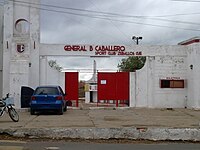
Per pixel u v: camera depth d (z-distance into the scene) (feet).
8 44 87.40
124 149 38.99
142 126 52.31
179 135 46.78
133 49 91.45
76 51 90.07
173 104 91.76
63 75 91.56
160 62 91.86
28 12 88.89
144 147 40.81
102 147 40.32
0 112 59.21
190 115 72.59
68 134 46.14
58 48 89.86
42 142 43.55
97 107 91.20
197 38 87.81
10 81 85.25
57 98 71.26
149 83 91.97
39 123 55.67
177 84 91.81
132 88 92.07
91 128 47.29
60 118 63.87
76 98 91.86
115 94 92.58
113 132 46.52
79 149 38.55
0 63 90.63
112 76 92.79
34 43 88.53
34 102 70.69
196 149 39.75
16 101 84.74
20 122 57.16
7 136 46.26
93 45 90.63
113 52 91.04
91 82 152.25
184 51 92.27
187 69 91.86
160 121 60.23
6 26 87.51
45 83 90.02
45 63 89.86
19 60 86.07
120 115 71.26
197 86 87.45
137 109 88.02
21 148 38.75
